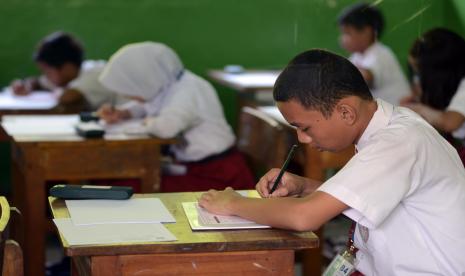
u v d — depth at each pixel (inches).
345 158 120.7
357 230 70.3
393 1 123.4
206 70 199.2
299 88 65.0
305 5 134.0
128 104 144.6
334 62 65.5
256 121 121.3
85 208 72.2
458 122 112.1
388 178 63.9
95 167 119.5
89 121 134.3
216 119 132.6
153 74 131.9
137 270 63.3
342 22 135.9
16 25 187.9
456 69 115.4
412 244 67.2
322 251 132.0
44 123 133.6
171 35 196.4
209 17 197.3
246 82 168.9
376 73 141.5
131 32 194.1
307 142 67.6
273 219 66.2
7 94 176.6
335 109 65.2
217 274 65.0
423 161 65.4
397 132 65.8
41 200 118.2
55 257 153.8
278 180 76.2
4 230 58.8
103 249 61.8
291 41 197.0
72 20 190.7
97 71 162.1
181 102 128.3
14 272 60.2
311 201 64.7
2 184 186.2
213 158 130.2
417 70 120.0
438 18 117.3
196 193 79.3
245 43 199.6
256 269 65.5
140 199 76.3
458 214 66.2
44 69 171.2
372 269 70.3
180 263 64.1
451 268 66.6
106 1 191.6
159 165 122.3
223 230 66.9
